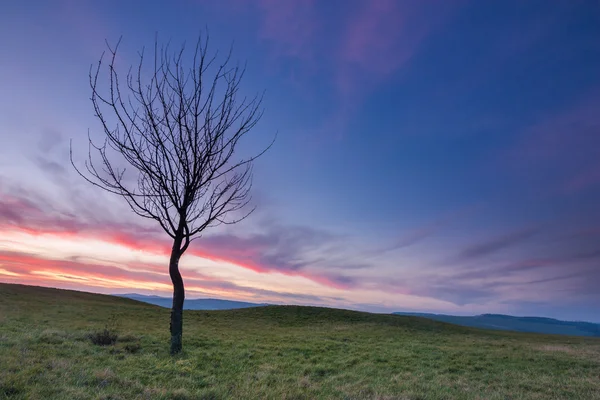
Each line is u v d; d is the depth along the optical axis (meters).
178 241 15.52
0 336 16.52
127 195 13.87
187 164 14.75
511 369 19.06
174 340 15.53
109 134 13.00
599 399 12.09
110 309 50.41
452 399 10.95
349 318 65.81
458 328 63.44
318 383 12.55
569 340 49.91
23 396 7.39
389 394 10.95
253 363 16.47
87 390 8.30
